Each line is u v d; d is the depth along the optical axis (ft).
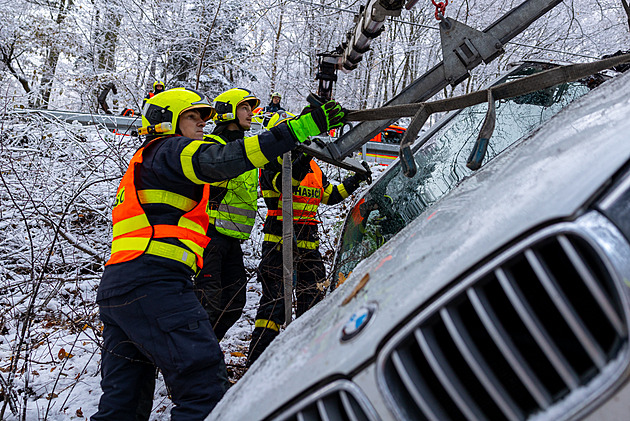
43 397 9.78
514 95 6.45
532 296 2.75
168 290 6.89
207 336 6.93
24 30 39.11
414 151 10.05
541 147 4.42
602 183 2.86
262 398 3.73
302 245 12.80
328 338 3.76
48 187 15.44
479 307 2.77
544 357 2.66
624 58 6.06
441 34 9.61
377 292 3.80
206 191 7.66
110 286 6.97
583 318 2.57
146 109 8.48
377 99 46.32
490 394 2.65
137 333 6.81
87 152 16.83
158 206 7.10
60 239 13.76
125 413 7.13
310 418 3.26
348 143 9.96
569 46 38.24
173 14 34.91
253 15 36.70
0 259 13.73
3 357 11.11
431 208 5.53
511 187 3.77
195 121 8.59
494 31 9.56
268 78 41.09
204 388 6.74
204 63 35.76
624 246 2.57
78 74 35.65
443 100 6.88
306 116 7.21
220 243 11.15
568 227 2.66
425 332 2.92
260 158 6.93
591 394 2.41
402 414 2.83
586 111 4.74
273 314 11.64
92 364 11.23
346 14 38.50
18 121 17.98
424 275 3.35
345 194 13.75
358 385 3.04
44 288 11.57
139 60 36.42
